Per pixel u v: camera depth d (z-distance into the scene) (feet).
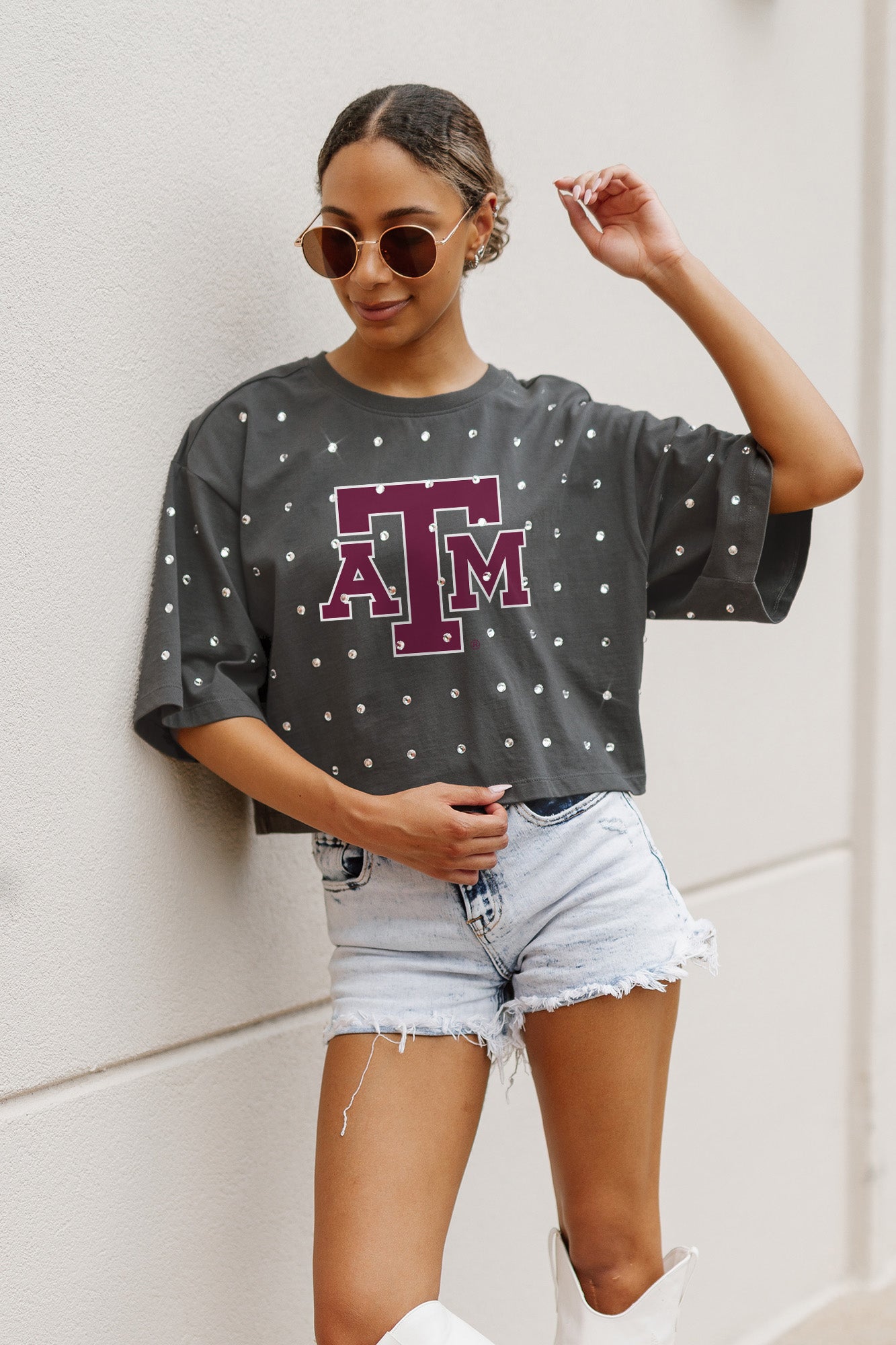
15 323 4.61
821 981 8.63
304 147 5.65
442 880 4.53
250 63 5.40
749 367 4.73
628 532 4.89
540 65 6.68
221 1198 5.46
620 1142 4.77
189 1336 5.34
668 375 7.51
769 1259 8.33
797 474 4.71
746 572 4.72
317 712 4.77
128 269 4.96
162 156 5.07
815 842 8.55
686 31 7.38
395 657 4.67
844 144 8.39
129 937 5.07
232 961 5.48
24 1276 4.75
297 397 4.91
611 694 4.91
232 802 5.46
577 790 4.73
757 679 8.04
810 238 8.20
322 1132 4.63
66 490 4.79
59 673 4.79
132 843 5.06
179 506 4.94
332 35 5.73
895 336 8.67
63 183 4.74
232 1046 5.51
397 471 4.73
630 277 4.96
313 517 4.72
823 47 8.19
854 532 8.68
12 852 4.68
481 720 4.66
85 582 4.86
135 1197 5.12
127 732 5.02
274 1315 5.71
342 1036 4.73
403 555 4.67
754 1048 8.15
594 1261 4.86
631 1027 4.73
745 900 8.04
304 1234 5.85
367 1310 4.24
